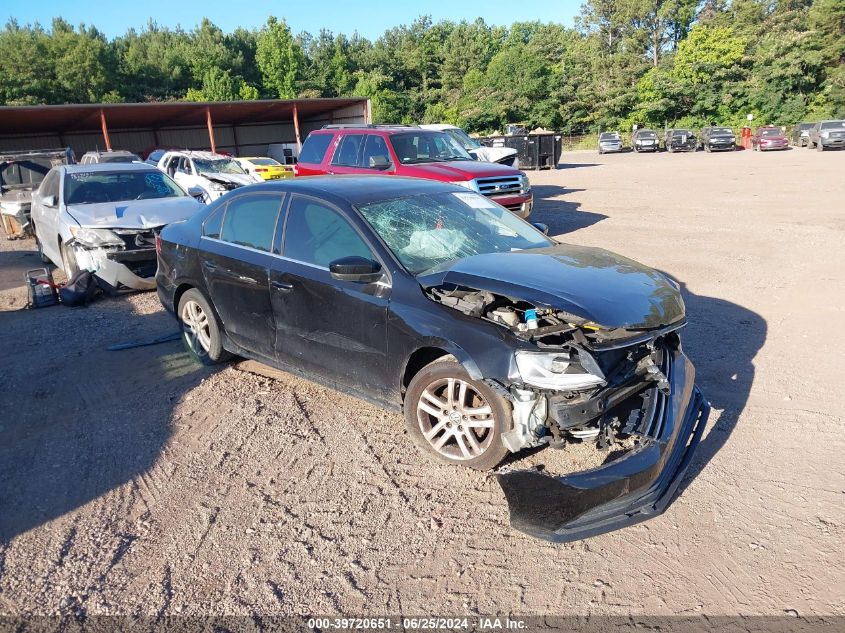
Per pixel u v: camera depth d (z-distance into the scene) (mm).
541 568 2979
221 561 3072
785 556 2988
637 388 3439
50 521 3418
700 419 3816
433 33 86000
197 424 4504
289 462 3959
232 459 4016
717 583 2834
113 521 3406
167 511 3486
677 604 2721
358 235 4133
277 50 72438
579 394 3209
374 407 4703
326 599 2811
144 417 4645
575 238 11336
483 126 67438
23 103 57812
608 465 3086
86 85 61656
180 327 5812
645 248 10195
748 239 10625
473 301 3562
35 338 6625
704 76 59469
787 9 71000
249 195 5004
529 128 66812
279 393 5004
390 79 79125
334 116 42844
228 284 4984
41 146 38469
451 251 4215
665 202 16016
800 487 3525
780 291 7453
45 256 10703
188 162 17656
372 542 3184
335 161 11617
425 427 3828
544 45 72000
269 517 3408
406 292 3799
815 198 15594
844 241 10141
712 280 8078
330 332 4223
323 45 83875
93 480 3816
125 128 41000
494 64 67688
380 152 10961
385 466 3877
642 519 3080
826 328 6109
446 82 82375
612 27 83812
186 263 5422
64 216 8469
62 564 3072
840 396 4637
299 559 3074
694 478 3654
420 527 3293
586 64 71812
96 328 6938
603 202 16641
